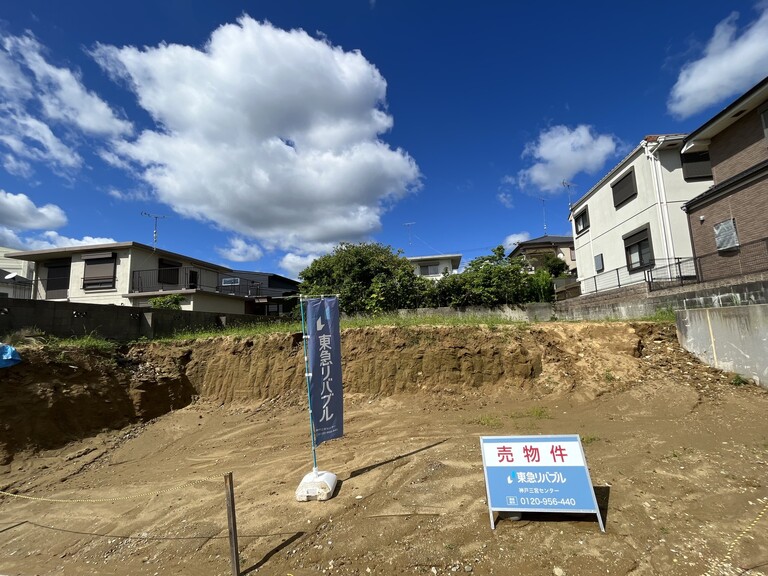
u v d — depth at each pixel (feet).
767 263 33.40
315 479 15.53
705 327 26.18
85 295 65.26
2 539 15.51
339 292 56.34
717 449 16.52
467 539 11.76
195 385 32.32
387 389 29.43
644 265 50.01
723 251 37.68
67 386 25.98
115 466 22.49
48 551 14.34
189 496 17.42
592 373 26.76
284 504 15.21
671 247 46.50
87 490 19.36
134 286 65.31
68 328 31.14
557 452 12.21
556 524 12.05
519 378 28.04
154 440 25.66
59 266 67.87
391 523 13.02
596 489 13.88
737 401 21.20
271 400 30.45
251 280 92.27
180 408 30.60
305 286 63.87
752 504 12.42
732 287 28.19
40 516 17.08
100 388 27.45
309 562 11.52
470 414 24.66
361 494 15.31
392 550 11.62
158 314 37.47
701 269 40.11
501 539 11.59
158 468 21.59
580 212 67.77
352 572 10.89
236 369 32.50
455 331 31.09
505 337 30.22
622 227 54.60
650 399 23.13
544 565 10.35
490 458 12.61
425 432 22.13
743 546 10.53
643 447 17.26
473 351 29.68
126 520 15.96
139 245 66.03
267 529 13.52
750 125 36.73
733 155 38.60
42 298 67.00
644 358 27.45
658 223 47.24
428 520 13.02
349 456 19.69
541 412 23.63
